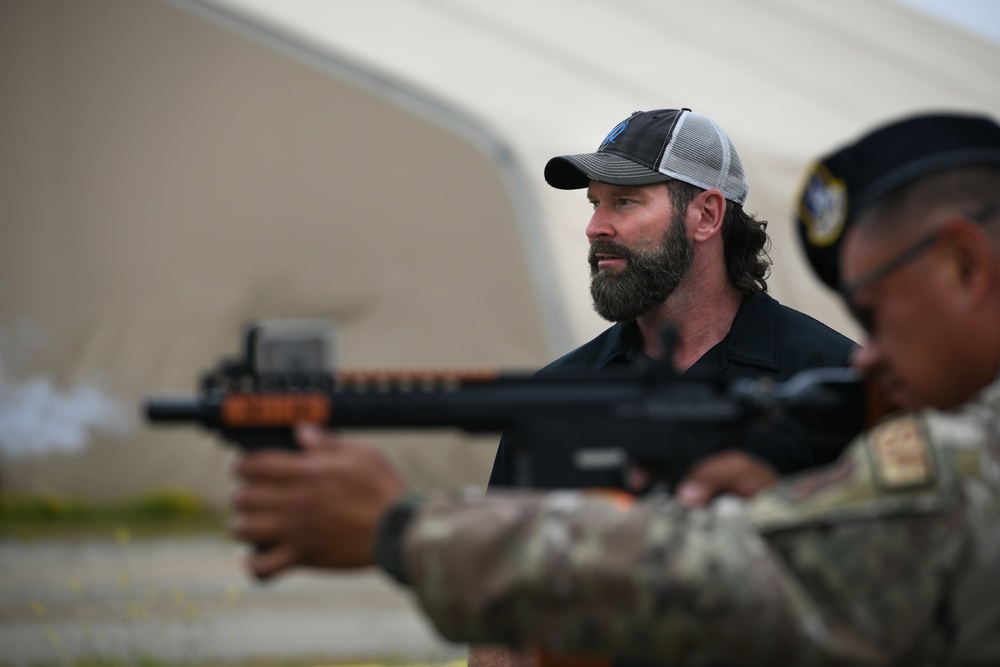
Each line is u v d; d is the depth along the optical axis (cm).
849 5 2844
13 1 2314
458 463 1966
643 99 2167
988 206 213
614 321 421
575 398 236
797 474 338
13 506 2261
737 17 2641
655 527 199
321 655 995
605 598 198
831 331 403
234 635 1075
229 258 2217
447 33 2277
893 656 195
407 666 952
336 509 208
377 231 2070
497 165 1953
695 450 239
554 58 2266
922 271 214
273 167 2184
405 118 2053
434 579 204
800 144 2038
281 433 223
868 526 197
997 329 213
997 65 2744
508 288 1970
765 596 193
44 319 2347
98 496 2336
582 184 434
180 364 2278
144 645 995
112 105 2286
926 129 220
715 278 414
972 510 197
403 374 233
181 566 1573
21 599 1265
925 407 220
